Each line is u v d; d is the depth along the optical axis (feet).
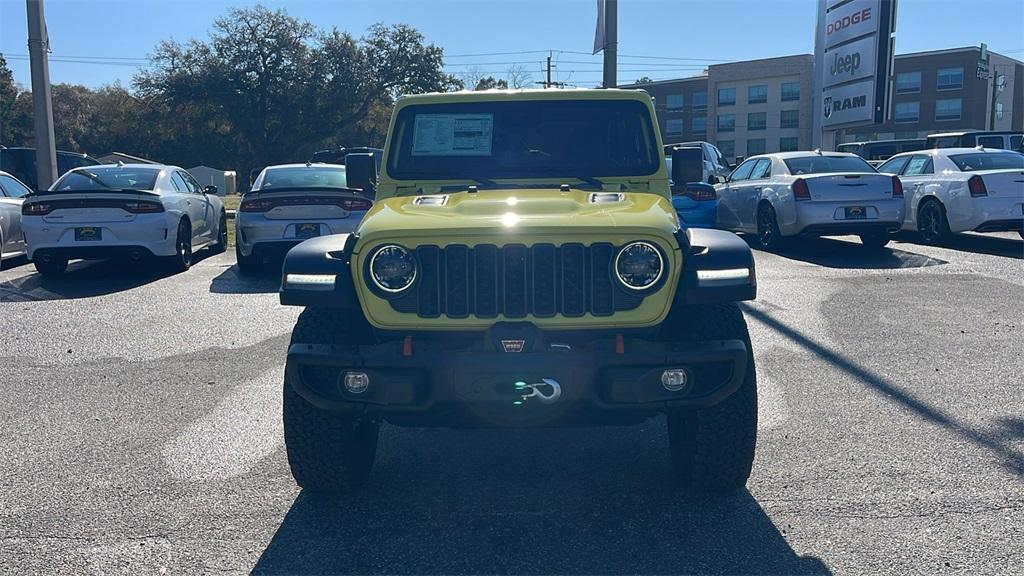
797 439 16.42
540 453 16.24
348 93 185.68
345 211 36.24
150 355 23.82
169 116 185.57
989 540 12.09
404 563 11.82
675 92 275.18
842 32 78.95
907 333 25.04
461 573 11.51
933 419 17.43
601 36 59.72
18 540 12.59
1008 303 29.04
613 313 12.35
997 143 79.30
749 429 13.14
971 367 21.29
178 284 35.70
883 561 11.57
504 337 12.23
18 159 68.44
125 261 42.93
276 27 186.19
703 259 12.79
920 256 40.57
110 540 12.58
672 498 13.91
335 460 13.46
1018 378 20.25
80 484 14.73
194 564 11.82
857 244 45.75
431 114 17.10
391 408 12.13
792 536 12.39
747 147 259.80
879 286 32.81
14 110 235.81
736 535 12.48
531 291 12.30
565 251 12.33
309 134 190.08
